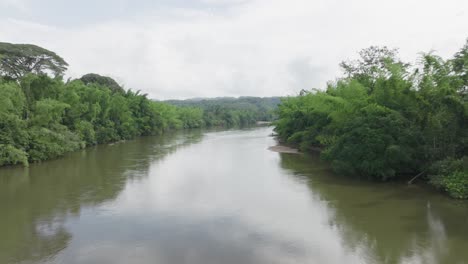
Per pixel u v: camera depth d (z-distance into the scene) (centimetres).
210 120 11256
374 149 1872
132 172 2420
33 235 1219
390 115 1925
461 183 1551
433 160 1816
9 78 3534
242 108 14938
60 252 1072
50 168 2608
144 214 1430
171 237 1177
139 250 1075
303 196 1692
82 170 2511
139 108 6419
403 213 1391
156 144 4697
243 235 1191
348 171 2030
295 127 4222
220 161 2967
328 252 1052
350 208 1477
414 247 1077
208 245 1108
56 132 3275
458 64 1748
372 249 1070
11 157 2580
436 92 1762
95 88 4844
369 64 3391
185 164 2800
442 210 1412
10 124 2731
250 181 2075
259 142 4969
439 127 1728
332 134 2830
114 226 1292
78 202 1630
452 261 979
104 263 993
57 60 6072
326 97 2794
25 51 5425
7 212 1490
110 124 4953
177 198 1678
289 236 1181
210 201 1619
